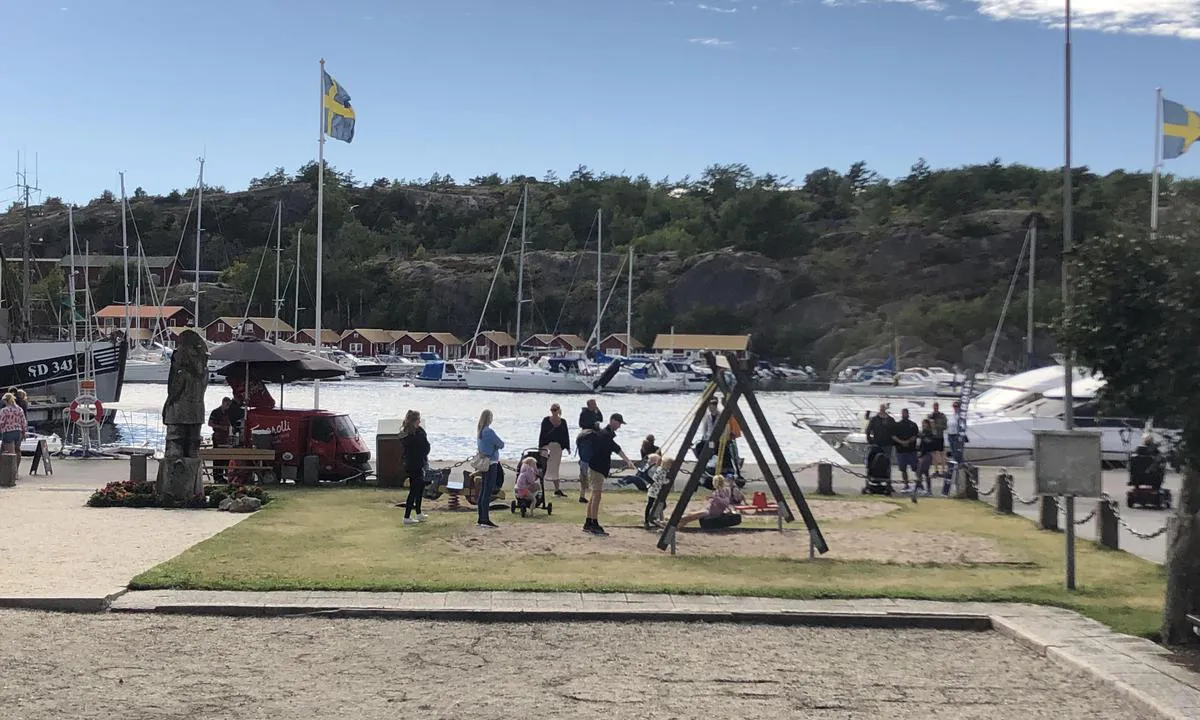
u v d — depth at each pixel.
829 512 18.58
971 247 131.25
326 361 23.58
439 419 54.12
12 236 183.12
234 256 182.00
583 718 7.18
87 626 9.45
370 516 16.34
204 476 21.41
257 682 7.88
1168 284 8.77
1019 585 11.90
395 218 188.62
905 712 7.49
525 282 143.00
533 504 17.14
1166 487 23.56
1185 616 9.16
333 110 30.75
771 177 189.62
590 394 81.62
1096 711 7.58
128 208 187.25
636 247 149.88
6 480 19.94
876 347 116.69
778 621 10.20
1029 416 31.09
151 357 84.31
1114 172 117.38
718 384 14.44
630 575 12.03
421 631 9.62
